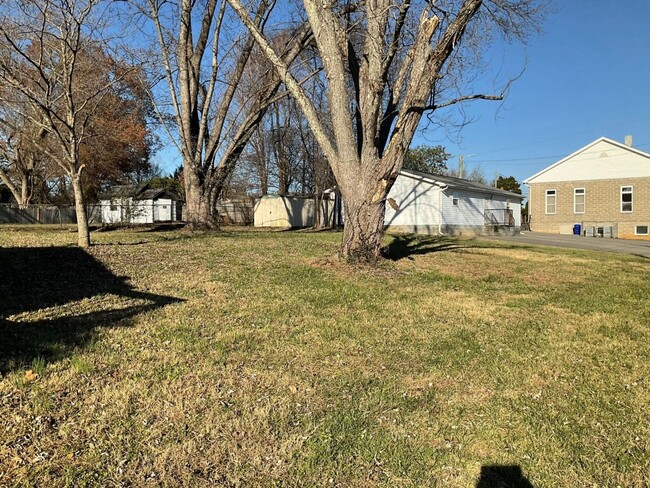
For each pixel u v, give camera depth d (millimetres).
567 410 3459
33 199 33594
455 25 7773
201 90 17469
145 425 2986
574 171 30859
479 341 5105
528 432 3127
